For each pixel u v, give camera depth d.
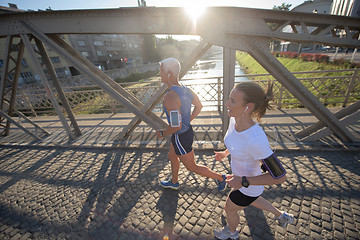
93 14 2.77
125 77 35.78
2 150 3.88
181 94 1.61
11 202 2.38
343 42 2.33
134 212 2.07
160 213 2.02
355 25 2.23
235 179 1.07
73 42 36.62
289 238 1.63
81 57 3.54
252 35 2.49
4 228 2.01
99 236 1.82
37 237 1.87
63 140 4.09
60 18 2.91
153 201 2.20
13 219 2.11
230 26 2.50
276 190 2.17
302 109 4.78
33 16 2.97
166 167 2.86
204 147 3.23
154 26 2.69
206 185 2.38
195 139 3.56
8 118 3.91
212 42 2.63
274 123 4.01
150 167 2.89
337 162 2.55
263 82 5.11
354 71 4.43
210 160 2.94
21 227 2.00
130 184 2.54
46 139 4.22
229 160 2.88
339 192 2.05
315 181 2.25
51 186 2.64
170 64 1.55
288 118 4.24
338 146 2.84
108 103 6.09
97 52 43.12
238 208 1.36
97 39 42.81
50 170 3.03
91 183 2.64
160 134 1.80
